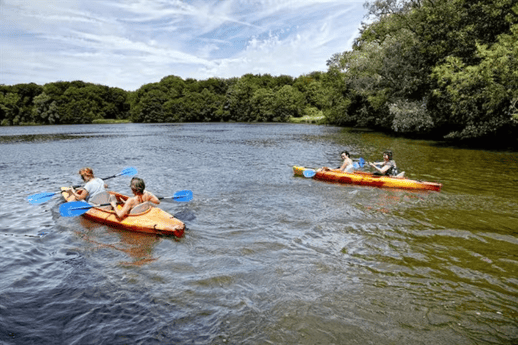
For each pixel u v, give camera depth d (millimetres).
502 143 23922
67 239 6371
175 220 6613
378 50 32625
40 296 4457
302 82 94562
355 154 18984
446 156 17781
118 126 64000
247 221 7359
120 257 5605
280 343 3549
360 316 4004
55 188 10914
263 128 50875
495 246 5961
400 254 5664
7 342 3572
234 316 4004
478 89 20547
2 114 74250
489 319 3918
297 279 4867
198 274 5023
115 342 3584
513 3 20656
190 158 17609
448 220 7340
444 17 23828
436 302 4266
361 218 7516
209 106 85750
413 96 29062
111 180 12016
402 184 10266
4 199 9406
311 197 9367
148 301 4320
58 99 77750
